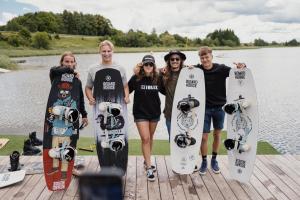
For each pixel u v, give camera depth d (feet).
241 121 14.39
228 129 14.92
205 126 14.71
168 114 15.15
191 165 14.74
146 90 13.96
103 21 361.10
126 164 14.56
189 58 141.90
